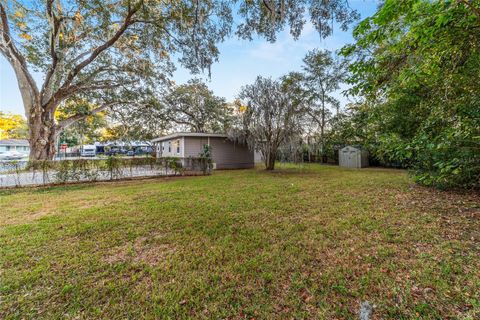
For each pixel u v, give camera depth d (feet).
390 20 9.14
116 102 49.11
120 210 13.94
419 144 12.12
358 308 5.44
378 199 15.72
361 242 8.97
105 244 9.16
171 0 20.81
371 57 12.84
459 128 10.90
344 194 17.61
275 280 6.64
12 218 12.52
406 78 12.03
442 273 6.68
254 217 12.32
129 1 26.89
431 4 8.31
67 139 110.52
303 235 9.78
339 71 52.34
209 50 20.42
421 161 17.53
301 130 32.48
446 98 12.17
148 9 26.99
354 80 13.17
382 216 12.01
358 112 42.83
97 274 7.06
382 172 33.73
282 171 36.22
